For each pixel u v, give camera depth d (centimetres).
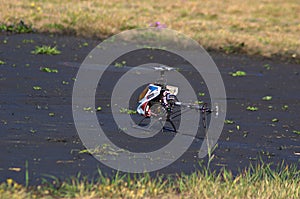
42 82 3962
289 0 10419
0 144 2428
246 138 3067
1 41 5272
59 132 2738
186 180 2164
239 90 4528
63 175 2095
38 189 1905
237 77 5000
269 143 3016
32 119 2972
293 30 8006
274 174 2358
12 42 5284
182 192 2023
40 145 2475
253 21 8369
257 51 6178
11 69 4256
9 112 3081
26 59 4684
